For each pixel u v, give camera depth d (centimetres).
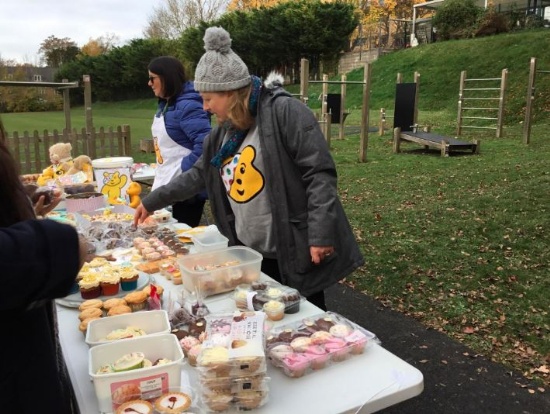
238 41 3041
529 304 380
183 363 143
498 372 298
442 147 1065
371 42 3372
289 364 135
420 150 1191
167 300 186
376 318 372
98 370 129
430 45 2422
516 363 307
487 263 458
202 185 246
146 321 156
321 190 197
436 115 1777
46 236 88
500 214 592
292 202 208
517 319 359
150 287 183
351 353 147
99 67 3928
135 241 252
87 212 313
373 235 554
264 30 2958
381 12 3638
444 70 2111
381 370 140
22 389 96
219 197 236
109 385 121
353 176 897
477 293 404
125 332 149
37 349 98
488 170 866
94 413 122
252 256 205
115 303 174
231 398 121
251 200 214
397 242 525
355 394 129
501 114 1311
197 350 141
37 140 941
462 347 327
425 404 271
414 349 327
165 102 336
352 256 213
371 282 436
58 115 2873
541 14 2498
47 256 86
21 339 95
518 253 478
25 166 941
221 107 204
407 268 459
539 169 830
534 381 288
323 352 141
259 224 217
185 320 164
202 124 318
